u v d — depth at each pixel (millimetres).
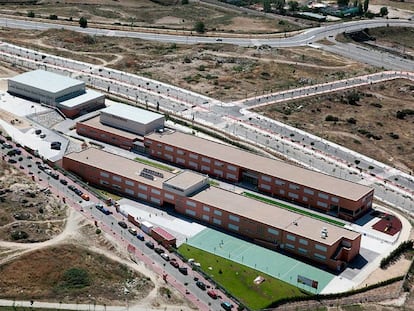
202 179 188750
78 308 142625
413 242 177125
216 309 145500
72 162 198000
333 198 187250
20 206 176125
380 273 163625
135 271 156000
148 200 189125
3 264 153375
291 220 173750
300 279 157250
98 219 175750
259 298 151500
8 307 141250
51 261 156000
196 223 180750
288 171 198750
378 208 195250
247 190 199625
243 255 167625
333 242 164125
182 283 153500
